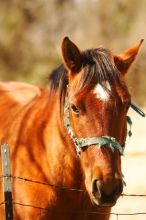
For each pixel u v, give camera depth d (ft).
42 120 27.71
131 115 104.06
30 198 26.48
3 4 173.99
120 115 23.76
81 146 24.03
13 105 32.35
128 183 55.47
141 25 155.22
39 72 153.38
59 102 26.45
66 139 25.91
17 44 165.48
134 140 78.18
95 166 23.34
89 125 23.65
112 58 24.88
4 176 26.91
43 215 26.27
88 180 23.93
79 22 165.58
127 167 62.64
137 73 128.88
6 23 169.07
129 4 160.45
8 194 26.84
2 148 27.22
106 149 23.41
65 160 26.21
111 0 163.02
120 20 159.53
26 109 29.89
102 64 24.30
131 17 159.43
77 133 24.29
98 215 27.04
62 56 25.11
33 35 168.66
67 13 169.07
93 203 24.59
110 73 24.09
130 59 25.73
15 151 28.02
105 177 22.90
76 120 24.23
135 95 127.13
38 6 175.32
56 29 168.45
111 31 158.92
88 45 157.48
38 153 27.04
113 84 23.91
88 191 23.93
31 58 163.63
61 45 25.08
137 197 51.03
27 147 27.58
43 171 26.68
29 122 28.45
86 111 23.73
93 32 160.76
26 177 26.94
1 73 161.68
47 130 27.14
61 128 26.16
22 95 34.14
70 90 24.76
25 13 174.50
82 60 25.00
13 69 162.81
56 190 26.27
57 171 26.32
